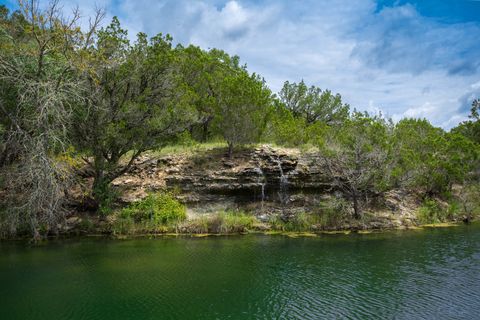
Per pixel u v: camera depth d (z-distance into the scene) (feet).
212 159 82.48
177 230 68.39
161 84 71.31
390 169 73.82
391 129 93.09
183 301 36.70
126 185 76.07
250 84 82.33
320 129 87.56
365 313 34.32
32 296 37.65
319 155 78.84
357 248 57.57
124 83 68.59
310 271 46.29
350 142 76.02
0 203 62.28
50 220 58.18
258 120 82.48
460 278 43.88
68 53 56.29
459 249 57.11
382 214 78.18
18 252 54.08
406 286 41.29
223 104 82.23
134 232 67.00
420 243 61.11
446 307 35.73
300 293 39.11
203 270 46.37
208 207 75.00
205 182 76.28
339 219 73.56
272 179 77.41
